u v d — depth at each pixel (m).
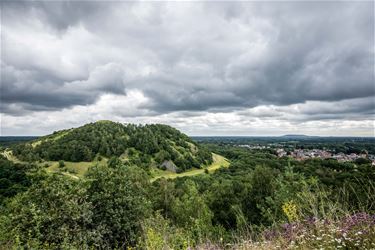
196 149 169.62
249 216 23.77
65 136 170.25
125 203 16.36
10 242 12.62
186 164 141.25
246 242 5.37
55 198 14.41
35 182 15.73
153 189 40.59
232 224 27.11
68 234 13.02
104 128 180.00
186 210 26.66
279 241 4.93
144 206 17.75
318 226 4.55
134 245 14.48
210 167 146.38
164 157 140.75
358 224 4.28
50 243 12.52
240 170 91.81
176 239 7.73
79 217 13.78
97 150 151.38
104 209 15.59
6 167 86.75
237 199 28.50
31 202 14.20
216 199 31.48
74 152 143.62
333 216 4.78
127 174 19.44
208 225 14.19
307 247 4.25
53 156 143.62
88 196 15.96
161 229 9.44
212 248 6.23
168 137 180.88
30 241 11.43
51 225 13.12
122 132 179.12
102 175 17.14
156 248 7.43
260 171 27.20
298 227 4.98
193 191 28.52
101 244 14.12
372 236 3.82
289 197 11.98
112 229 15.20
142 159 142.62
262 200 23.70
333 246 3.88
